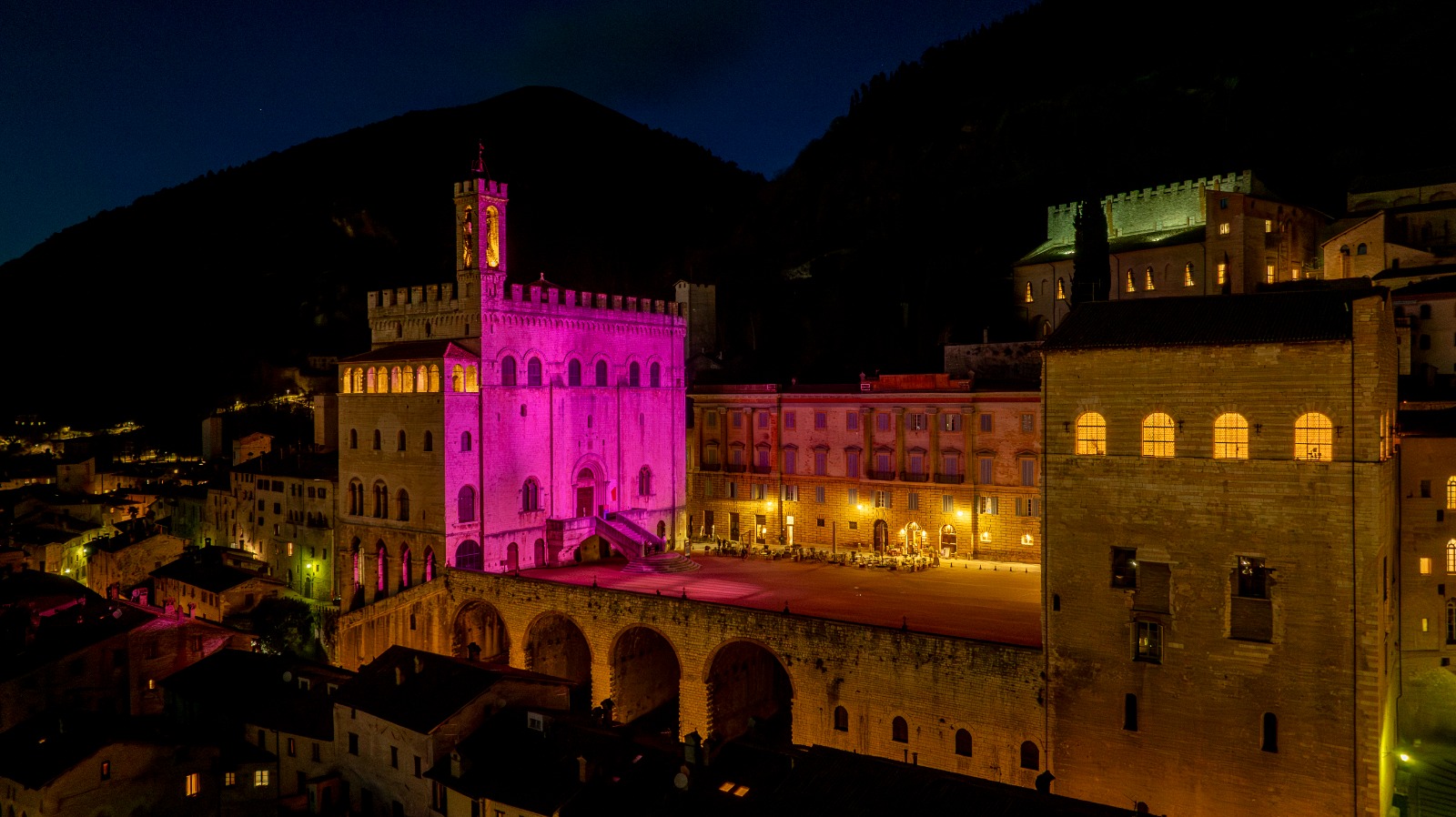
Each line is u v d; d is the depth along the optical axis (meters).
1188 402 52.81
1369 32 140.50
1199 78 149.88
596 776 50.72
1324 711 49.03
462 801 53.81
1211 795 52.09
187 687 70.19
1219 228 101.50
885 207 165.38
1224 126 141.00
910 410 93.62
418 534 88.56
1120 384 54.91
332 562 102.81
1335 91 134.88
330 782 60.53
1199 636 52.44
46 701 68.81
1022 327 119.50
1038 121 160.62
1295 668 49.75
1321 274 104.69
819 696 65.06
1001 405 87.88
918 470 93.50
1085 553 56.09
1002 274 127.56
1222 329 52.62
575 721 57.09
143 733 61.47
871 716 63.00
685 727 71.94
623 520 98.12
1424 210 99.81
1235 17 162.00
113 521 135.62
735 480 106.88
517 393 90.62
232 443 147.75
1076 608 56.31
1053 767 56.75
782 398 103.12
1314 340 48.88
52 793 55.06
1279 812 50.22
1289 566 49.91
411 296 94.81
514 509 90.62
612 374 100.12
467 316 88.75
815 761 46.66
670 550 95.94
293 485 109.06
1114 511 55.12
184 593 105.25
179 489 139.62
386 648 88.06
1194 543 52.59
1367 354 47.62
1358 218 106.31
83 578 122.12
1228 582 51.66
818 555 93.62
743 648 74.88
